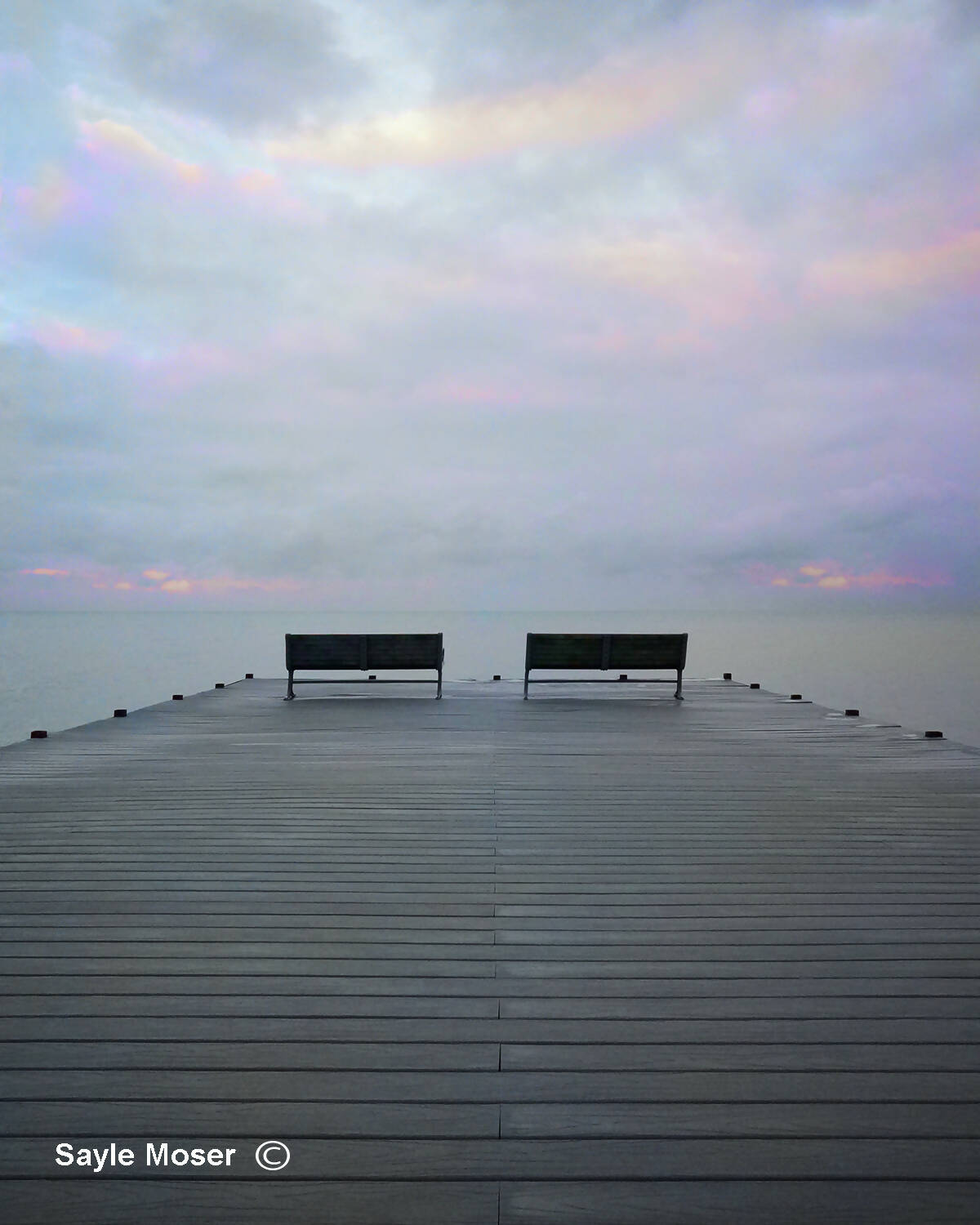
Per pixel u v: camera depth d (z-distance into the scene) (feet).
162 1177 5.24
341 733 23.35
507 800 15.64
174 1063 6.48
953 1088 6.23
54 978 7.98
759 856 12.20
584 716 26.61
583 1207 5.01
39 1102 5.97
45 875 11.15
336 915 9.71
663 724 25.03
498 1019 7.24
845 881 11.09
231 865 11.62
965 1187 5.19
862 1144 5.58
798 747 21.36
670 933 9.25
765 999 7.64
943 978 8.10
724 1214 4.95
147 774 17.88
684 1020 7.25
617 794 16.20
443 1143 5.57
